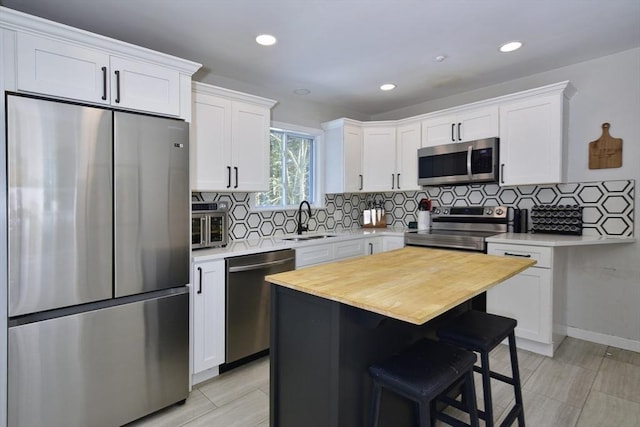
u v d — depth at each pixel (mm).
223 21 2145
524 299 2688
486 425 1568
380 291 1308
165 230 2012
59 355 1659
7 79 1537
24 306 1563
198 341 2254
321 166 3947
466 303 2199
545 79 3068
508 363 2545
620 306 2779
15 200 1534
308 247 2979
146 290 1939
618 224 2750
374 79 3203
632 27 2289
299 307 1496
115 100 1847
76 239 1691
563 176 2854
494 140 3057
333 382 1328
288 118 3650
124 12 2027
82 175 1703
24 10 1986
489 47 2562
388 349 1554
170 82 2066
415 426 1708
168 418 1974
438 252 2221
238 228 3195
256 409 2049
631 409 1982
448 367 1309
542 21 2195
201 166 2545
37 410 1610
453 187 3730
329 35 2346
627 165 2703
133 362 1896
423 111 3977
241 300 2486
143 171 1912
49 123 1609
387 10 2043
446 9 2041
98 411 1781
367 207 4457
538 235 2947
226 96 2699
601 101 2795
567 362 2547
